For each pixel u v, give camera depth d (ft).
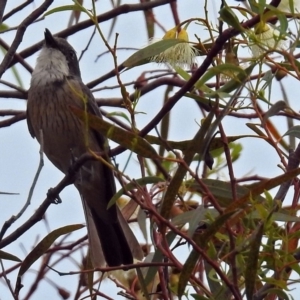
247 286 16.49
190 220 18.10
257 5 17.83
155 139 20.01
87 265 24.79
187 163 18.06
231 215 17.20
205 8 19.20
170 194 18.10
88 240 25.85
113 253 27.17
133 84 32.37
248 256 16.51
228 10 17.37
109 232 27.84
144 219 20.85
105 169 30.50
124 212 25.85
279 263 16.78
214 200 17.53
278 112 20.12
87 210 30.81
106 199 30.81
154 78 32.12
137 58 19.72
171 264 17.61
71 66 33.76
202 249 17.01
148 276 19.53
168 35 20.81
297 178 21.15
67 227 21.40
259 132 20.99
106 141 17.72
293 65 17.66
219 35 18.02
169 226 16.92
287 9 19.56
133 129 18.04
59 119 32.30
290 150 22.39
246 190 20.03
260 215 16.89
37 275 26.43
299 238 19.01
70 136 32.48
